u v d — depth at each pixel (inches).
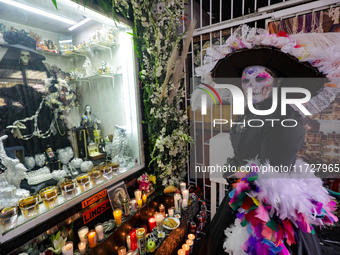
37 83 52.1
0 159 43.1
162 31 68.6
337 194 34.9
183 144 76.8
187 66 87.7
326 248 60.1
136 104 65.3
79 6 47.8
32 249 39.1
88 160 64.0
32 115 50.8
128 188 63.6
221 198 71.1
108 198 55.7
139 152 68.3
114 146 66.8
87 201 49.8
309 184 31.6
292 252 29.6
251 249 27.7
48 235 41.8
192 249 63.9
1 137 44.1
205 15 106.1
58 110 56.9
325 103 30.6
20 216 40.4
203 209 75.5
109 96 68.8
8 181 43.9
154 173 72.6
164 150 72.7
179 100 76.2
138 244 49.1
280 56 29.7
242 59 32.7
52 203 44.4
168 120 72.9
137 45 61.6
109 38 63.2
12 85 46.8
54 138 55.8
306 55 28.4
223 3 93.1
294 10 62.6
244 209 28.8
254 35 32.0
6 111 45.6
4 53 45.4
